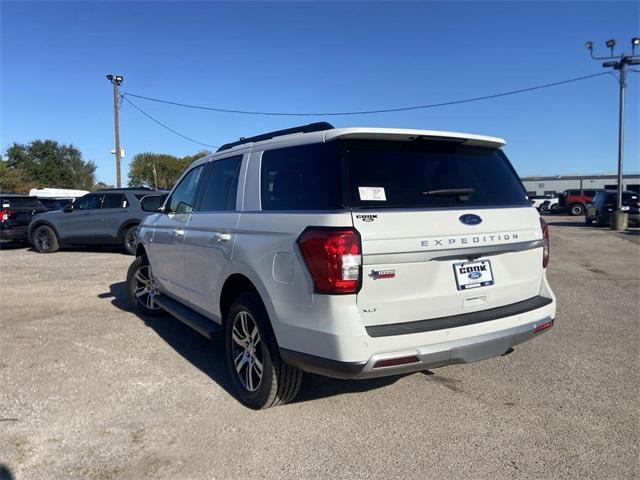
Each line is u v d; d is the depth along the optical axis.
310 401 4.03
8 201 14.87
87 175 81.06
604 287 8.84
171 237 5.41
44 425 3.63
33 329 6.07
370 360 3.07
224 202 4.45
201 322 4.68
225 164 4.67
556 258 12.80
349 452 3.28
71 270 10.56
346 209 3.15
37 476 3.01
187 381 4.45
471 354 3.38
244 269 3.79
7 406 3.94
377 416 3.78
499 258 3.69
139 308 6.61
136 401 4.04
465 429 3.59
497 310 3.66
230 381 4.46
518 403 4.01
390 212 3.22
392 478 3.00
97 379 4.50
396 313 3.22
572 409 3.90
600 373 4.64
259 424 3.65
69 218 13.64
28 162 74.75
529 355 5.14
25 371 4.68
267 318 3.66
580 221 30.31
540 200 41.88
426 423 3.67
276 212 3.65
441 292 3.37
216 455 3.25
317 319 3.15
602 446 3.36
